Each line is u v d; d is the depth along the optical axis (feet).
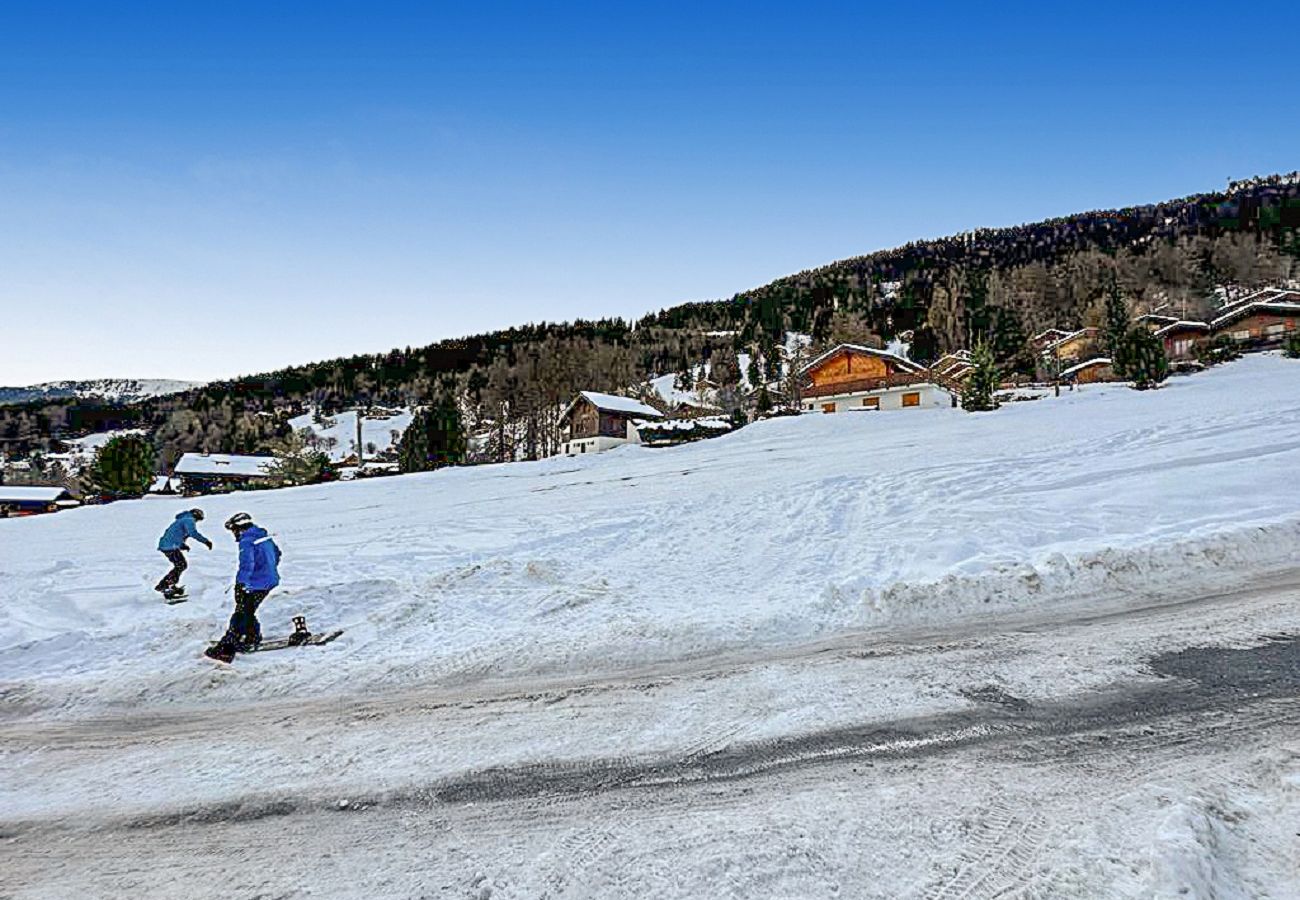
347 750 15.57
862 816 11.37
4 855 12.07
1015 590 24.12
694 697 17.25
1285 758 12.41
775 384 299.17
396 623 26.27
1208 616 20.66
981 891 9.42
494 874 10.56
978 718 14.93
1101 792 11.66
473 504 71.97
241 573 23.12
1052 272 406.21
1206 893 8.98
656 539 43.27
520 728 16.14
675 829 11.39
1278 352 159.33
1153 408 86.38
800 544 37.14
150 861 11.65
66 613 31.19
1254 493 34.01
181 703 19.40
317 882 10.72
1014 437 74.38
